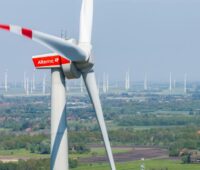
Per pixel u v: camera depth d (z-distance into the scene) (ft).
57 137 281.74
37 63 281.74
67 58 277.03
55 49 273.13
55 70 281.95
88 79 288.51
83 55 278.05
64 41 271.90
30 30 265.54
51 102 283.18
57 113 282.36
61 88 282.36
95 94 290.97
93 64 287.48
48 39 268.41
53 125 282.36
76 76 284.82
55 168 281.13
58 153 281.33
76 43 283.59
